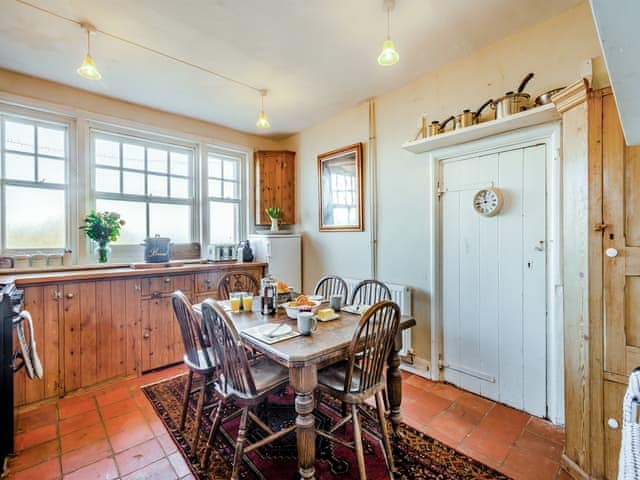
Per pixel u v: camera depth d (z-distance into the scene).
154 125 3.46
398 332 1.95
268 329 1.80
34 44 2.30
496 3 1.93
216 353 1.67
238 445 1.56
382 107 3.19
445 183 2.74
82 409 2.33
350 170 3.53
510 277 2.35
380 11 1.98
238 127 4.07
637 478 0.66
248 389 1.55
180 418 2.18
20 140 2.79
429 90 2.78
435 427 2.08
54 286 2.47
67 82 2.87
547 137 2.14
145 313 2.96
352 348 1.52
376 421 2.13
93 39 2.24
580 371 1.59
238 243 4.27
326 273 3.86
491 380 2.46
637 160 1.41
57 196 2.96
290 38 2.25
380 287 2.73
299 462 1.49
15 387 2.29
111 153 3.28
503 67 2.31
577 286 1.61
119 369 2.79
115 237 3.05
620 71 0.83
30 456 1.81
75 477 1.66
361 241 3.43
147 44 2.31
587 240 1.55
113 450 1.87
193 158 3.88
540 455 1.81
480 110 2.30
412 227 2.96
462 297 2.63
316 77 2.81
